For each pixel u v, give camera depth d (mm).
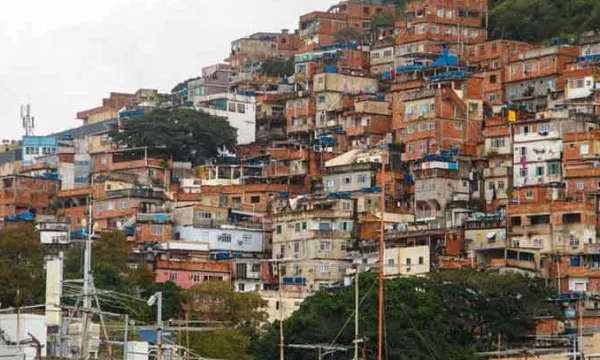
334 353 197875
